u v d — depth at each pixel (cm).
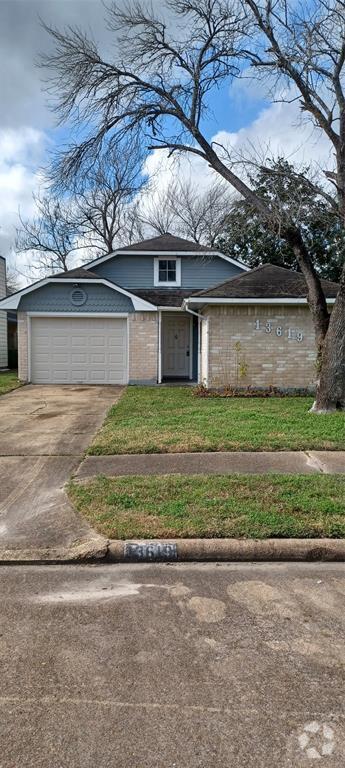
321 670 260
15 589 349
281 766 200
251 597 338
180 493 503
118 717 225
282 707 232
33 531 430
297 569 383
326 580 364
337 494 497
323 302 999
